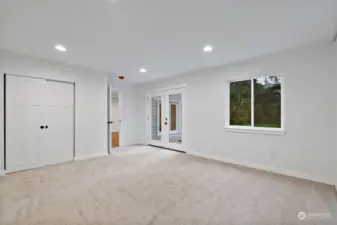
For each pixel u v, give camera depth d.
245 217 2.07
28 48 3.29
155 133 6.43
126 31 2.62
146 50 3.38
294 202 2.40
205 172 3.61
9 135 3.57
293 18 2.28
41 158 4.00
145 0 1.89
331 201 2.43
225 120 4.39
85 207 2.28
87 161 4.43
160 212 2.17
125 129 6.59
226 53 3.56
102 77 5.06
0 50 3.41
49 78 4.06
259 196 2.58
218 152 4.54
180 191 2.75
